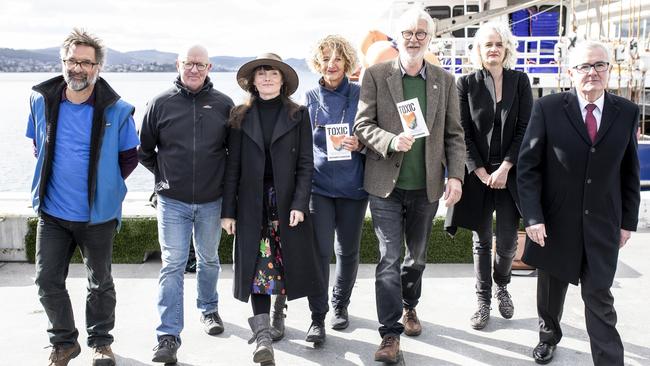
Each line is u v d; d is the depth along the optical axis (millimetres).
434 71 3955
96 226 3615
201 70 3854
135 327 4438
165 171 3877
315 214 4094
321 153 4098
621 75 9102
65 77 3396
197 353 4020
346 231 4168
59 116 3541
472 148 4301
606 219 3398
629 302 4824
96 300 3730
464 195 4395
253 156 3727
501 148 4273
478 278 4469
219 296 5062
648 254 6012
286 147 3746
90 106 3562
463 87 4355
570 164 3422
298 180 3781
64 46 3381
